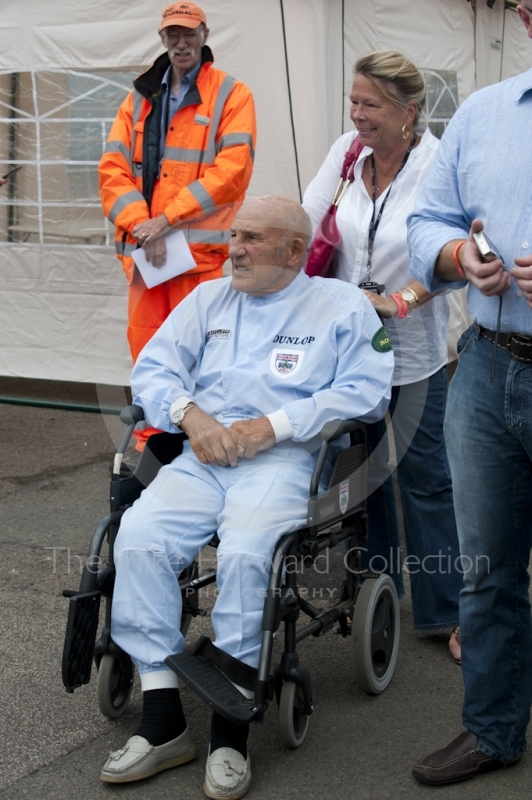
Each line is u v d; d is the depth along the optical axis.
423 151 2.61
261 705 2.05
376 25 4.96
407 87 2.50
